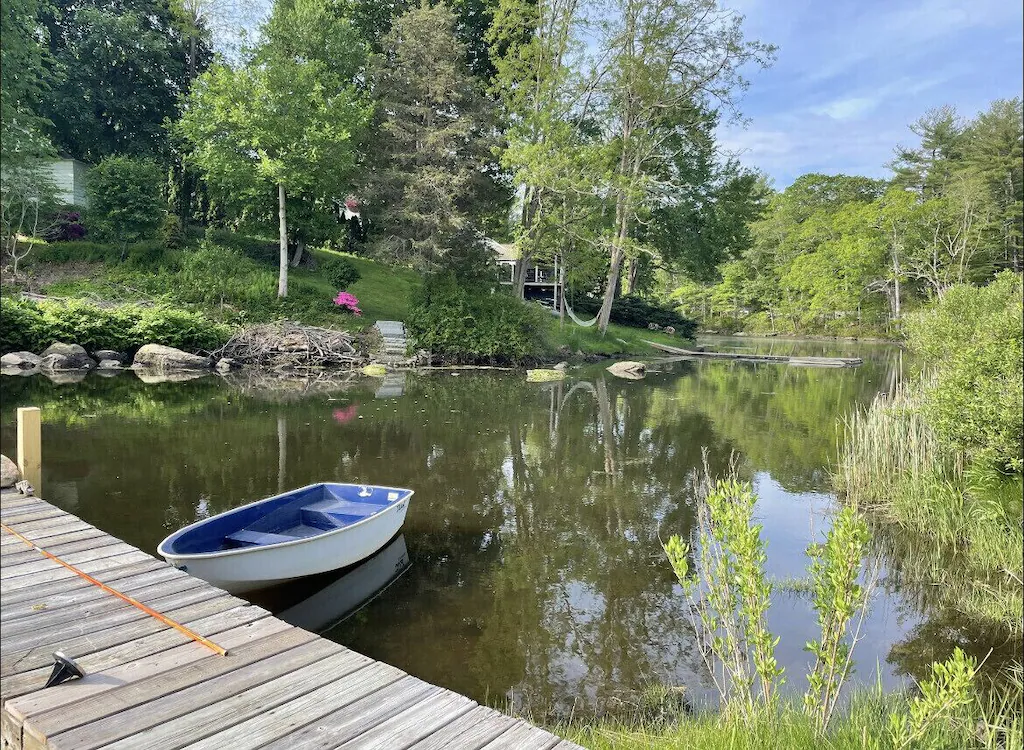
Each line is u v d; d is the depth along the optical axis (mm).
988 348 7336
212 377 20125
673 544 3746
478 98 25859
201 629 4039
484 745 2979
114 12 33406
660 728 4059
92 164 34156
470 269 27141
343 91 26656
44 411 13742
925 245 45656
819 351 37750
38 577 4840
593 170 27047
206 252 25219
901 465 9031
